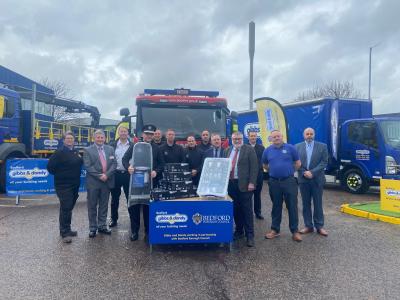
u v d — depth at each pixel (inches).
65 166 243.8
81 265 196.4
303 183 265.7
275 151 253.6
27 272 185.6
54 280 175.9
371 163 432.5
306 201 267.3
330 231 269.3
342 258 209.6
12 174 369.1
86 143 604.7
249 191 238.7
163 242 221.0
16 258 206.1
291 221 248.7
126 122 372.2
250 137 310.0
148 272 187.6
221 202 223.8
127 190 280.5
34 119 474.3
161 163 258.7
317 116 475.5
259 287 169.8
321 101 470.9
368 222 296.8
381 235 257.1
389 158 416.8
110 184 261.1
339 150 469.1
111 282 174.4
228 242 224.2
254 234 265.0
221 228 223.9
